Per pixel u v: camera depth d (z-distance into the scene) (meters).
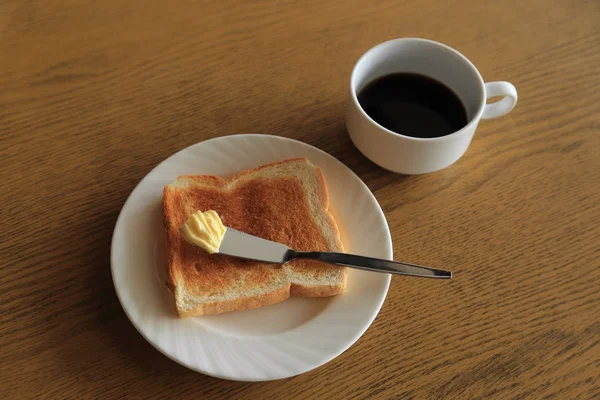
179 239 0.54
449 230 0.58
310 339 0.51
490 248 0.57
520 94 0.65
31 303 0.52
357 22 0.68
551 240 0.57
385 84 0.60
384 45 0.58
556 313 0.54
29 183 0.57
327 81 0.64
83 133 0.60
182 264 0.53
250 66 0.65
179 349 0.49
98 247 0.55
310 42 0.66
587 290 0.55
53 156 0.59
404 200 0.59
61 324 0.52
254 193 0.56
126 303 0.51
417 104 0.59
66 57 0.63
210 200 0.56
